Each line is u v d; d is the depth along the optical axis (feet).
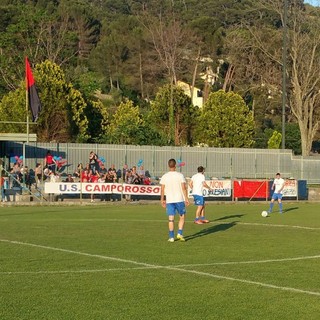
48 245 59.77
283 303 36.68
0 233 69.46
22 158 137.28
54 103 179.52
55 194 121.29
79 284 41.37
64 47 268.62
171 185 63.67
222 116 223.51
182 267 48.34
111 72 374.02
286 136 270.26
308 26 229.66
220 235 70.38
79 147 156.15
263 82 275.39
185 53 319.68
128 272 45.96
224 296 38.34
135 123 191.83
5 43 245.04
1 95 236.63
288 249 59.31
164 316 33.40
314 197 151.84
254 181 135.03
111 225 79.87
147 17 362.74
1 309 34.47
